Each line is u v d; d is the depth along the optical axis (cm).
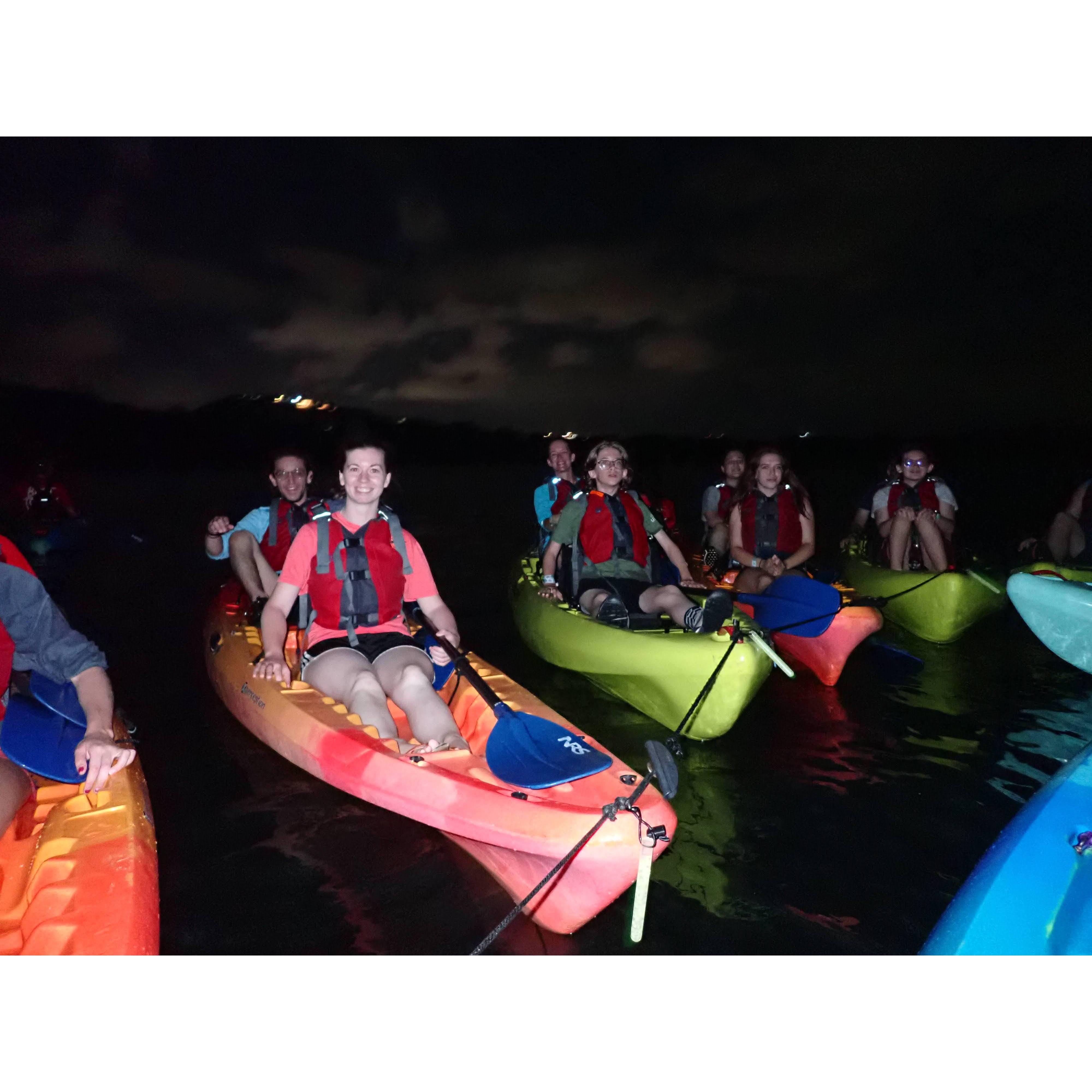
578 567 468
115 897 188
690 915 252
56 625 219
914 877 272
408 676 303
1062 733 390
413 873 275
